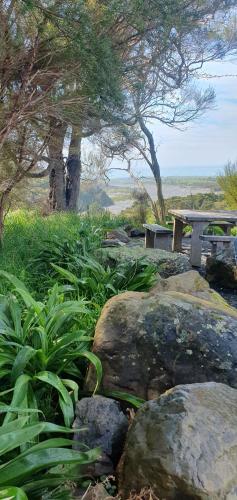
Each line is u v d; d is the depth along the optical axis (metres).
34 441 2.39
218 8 8.48
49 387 2.88
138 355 2.86
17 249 6.98
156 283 4.78
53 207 12.73
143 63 7.23
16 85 6.12
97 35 5.79
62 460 1.96
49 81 6.07
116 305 3.08
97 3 5.69
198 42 9.52
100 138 8.27
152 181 15.58
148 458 2.03
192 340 2.87
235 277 6.55
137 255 6.18
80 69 5.89
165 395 2.28
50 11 5.43
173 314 2.96
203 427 2.07
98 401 2.59
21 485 1.99
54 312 3.21
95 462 2.34
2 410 2.22
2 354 2.85
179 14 6.55
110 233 10.08
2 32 5.59
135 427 2.20
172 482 1.94
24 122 6.30
